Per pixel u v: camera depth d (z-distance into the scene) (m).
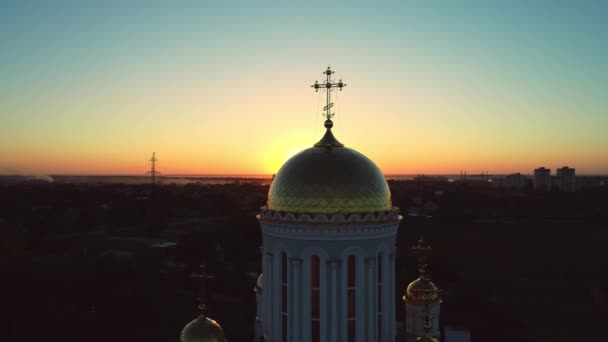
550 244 116.81
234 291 71.56
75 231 124.75
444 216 144.50
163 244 100.94
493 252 107.00
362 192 21.70
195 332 24.09
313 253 21.31
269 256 22.81
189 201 178.12
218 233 99.50
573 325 63.62
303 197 21.58
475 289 59.34
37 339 53.28
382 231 21.92
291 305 21.73
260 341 23.62
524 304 72.88
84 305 59.38
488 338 51.59
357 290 21.45
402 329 30.38
